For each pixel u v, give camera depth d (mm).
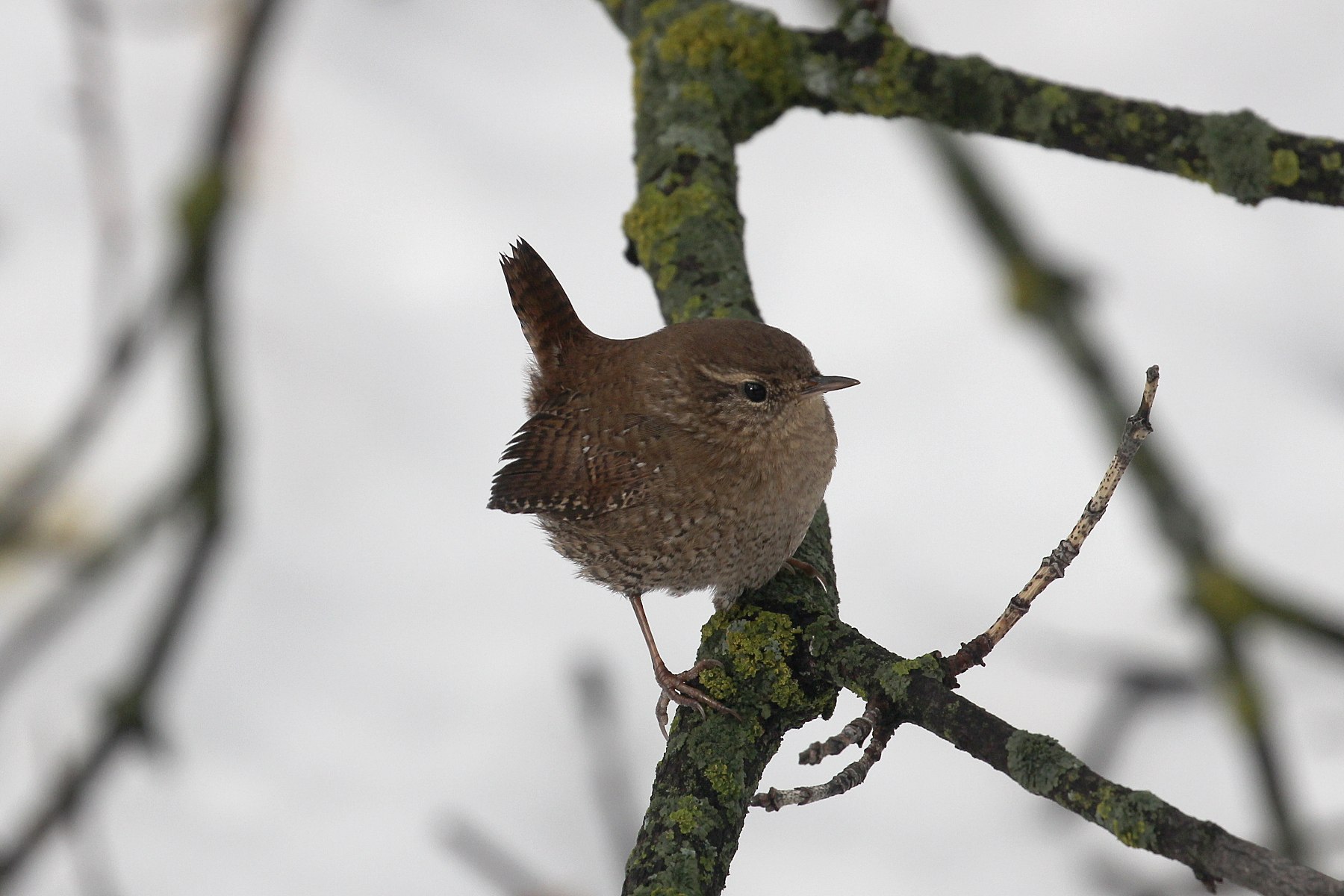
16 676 9109
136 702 8359
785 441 6613
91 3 10523
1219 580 8195
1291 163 6633
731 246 7324
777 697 5551
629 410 6848
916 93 7449
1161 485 8445
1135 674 9289
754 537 6598
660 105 7809
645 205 7512
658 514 6727
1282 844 7883
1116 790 4383
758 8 7992
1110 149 7039
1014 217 9516
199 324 9195
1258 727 8008
